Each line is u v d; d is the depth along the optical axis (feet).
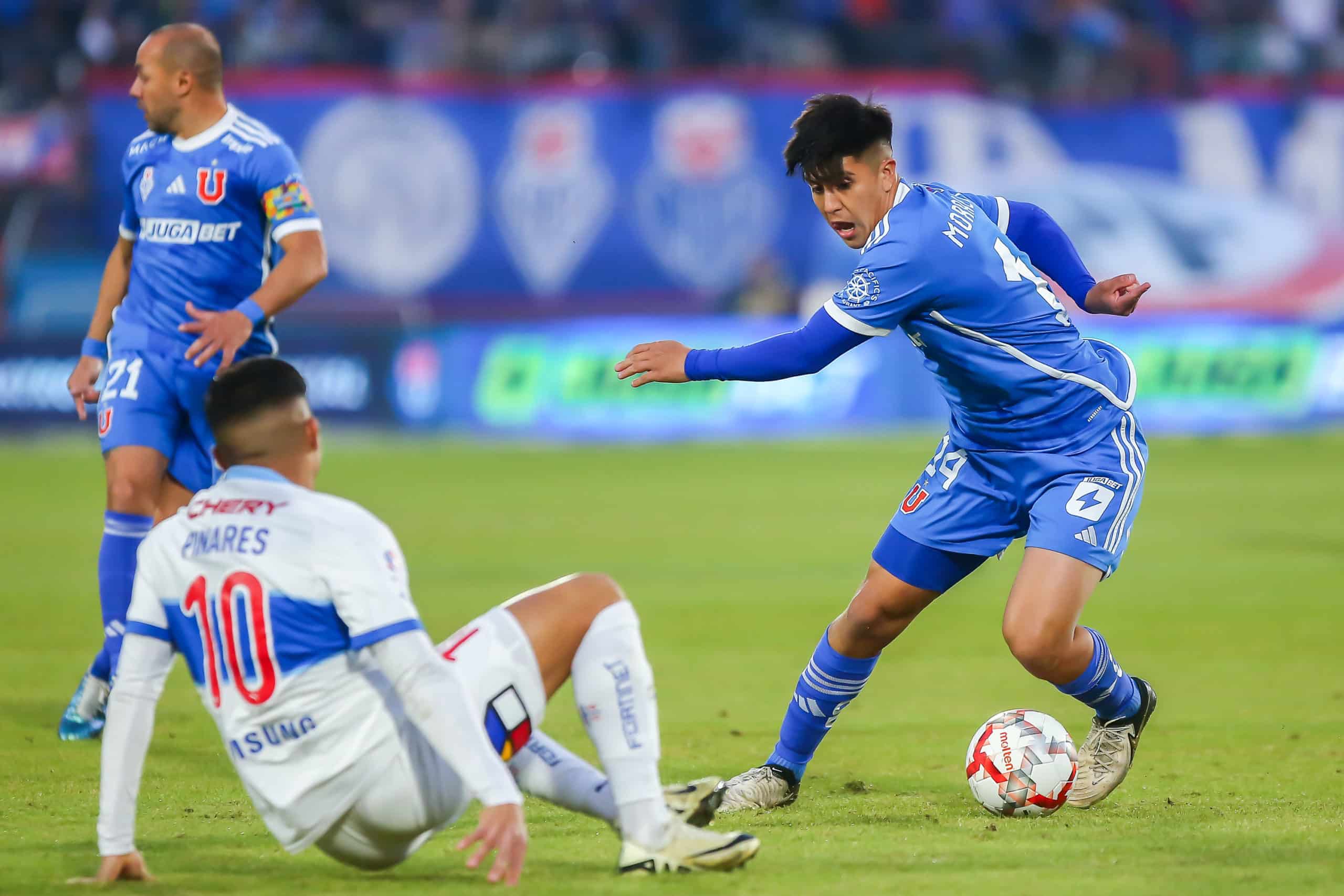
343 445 210.79
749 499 157.07
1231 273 230.27
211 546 35.70
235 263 61.46
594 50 235.20
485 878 40.09
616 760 39.17
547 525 137.69
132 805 38.06
